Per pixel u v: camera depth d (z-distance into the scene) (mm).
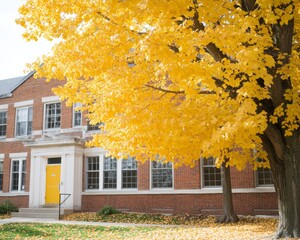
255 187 17812
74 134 23125
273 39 8711
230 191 16344
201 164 19359
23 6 7535
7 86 29484
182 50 6473
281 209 9312
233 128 6270
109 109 8156
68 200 21266
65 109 23766
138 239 11219
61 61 7734
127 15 6945
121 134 8836
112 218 18484
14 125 25609
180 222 16641
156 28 6867
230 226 14156
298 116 8258
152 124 7391
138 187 20688
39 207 22109
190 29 6926
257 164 11664
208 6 7008
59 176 22344
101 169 21875
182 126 6730
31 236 13008
